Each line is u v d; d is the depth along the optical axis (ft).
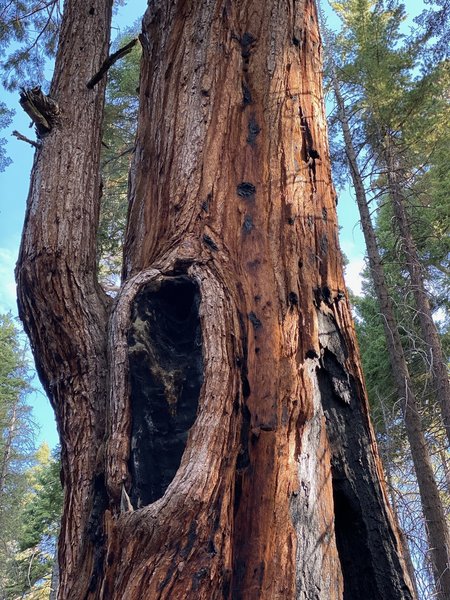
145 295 9.50
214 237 9.91
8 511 67.62
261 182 10.62
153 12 13.34
